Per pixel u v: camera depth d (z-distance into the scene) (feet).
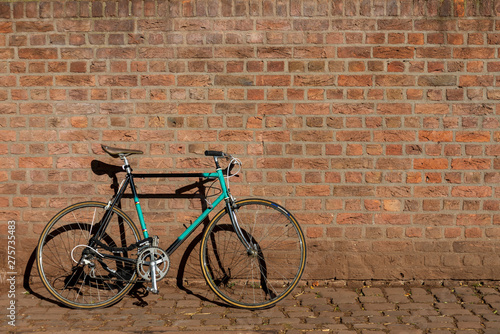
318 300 15.08
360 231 16.02
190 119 15.81
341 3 15.52
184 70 15.71
